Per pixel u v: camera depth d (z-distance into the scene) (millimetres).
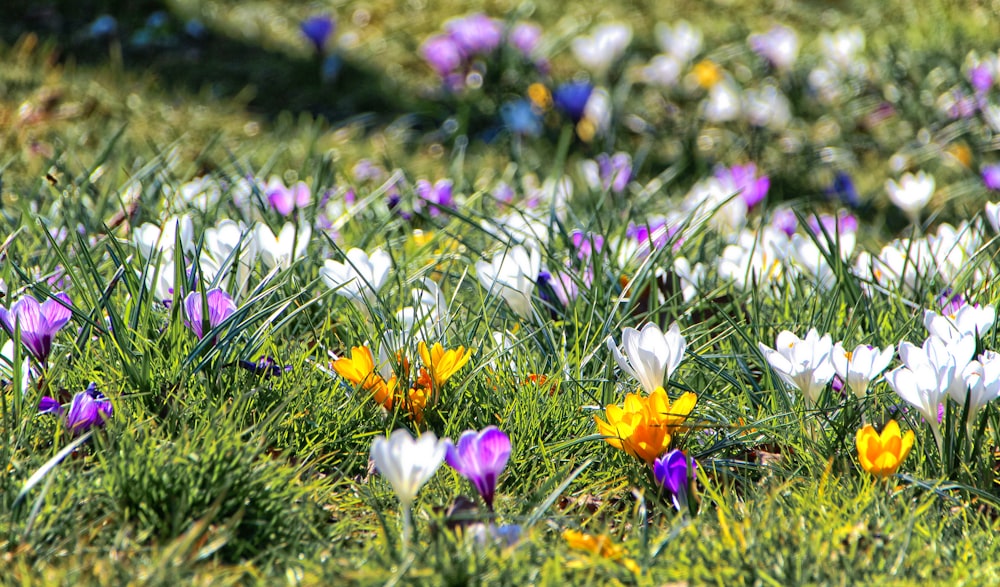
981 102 5816
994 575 2824
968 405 2938
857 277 3229
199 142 5887
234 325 3059
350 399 3039
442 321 3143
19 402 2953
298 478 2957
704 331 3182
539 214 3957
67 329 3137
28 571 2818
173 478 2891
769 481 2984
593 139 6207
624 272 3320
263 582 2809
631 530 2906
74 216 3461
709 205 3801
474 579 2803
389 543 2838
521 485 2992
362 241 3434
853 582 2811
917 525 2873
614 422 2953
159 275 3156
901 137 6215
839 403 3039
